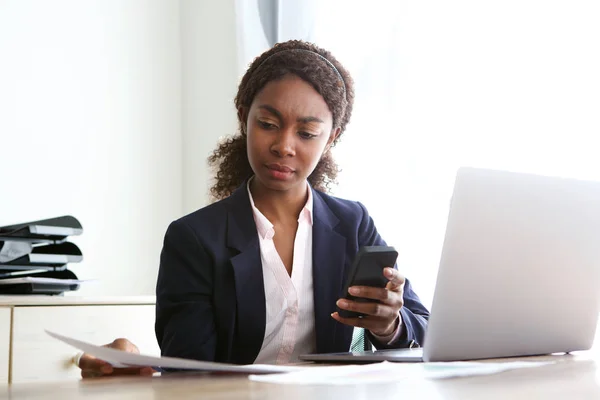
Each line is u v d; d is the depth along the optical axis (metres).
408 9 2.30
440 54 2.23
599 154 1.94
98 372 0.92
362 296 1.06
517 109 2.08
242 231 1.24
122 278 2.67
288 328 1.27
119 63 2.72
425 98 2.26
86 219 2.59
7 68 2.42
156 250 2.78
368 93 2.38
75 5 2.61
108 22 2.70
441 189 2.21
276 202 1.31
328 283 1.27
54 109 2.53
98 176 2.63
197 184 2.84
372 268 1.04
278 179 1.26
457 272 0.97
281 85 1.25
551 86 2.03
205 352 1.16
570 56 2.00
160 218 2.80
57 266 2.07
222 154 1.55
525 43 2.08
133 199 2.72
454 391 0.67
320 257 1.28
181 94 2.91
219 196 1.54
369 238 1.35
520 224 1.00
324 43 2.48
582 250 1.06
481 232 0.97
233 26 2.77
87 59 2.63
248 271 1.21
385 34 2.36
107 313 1.90
